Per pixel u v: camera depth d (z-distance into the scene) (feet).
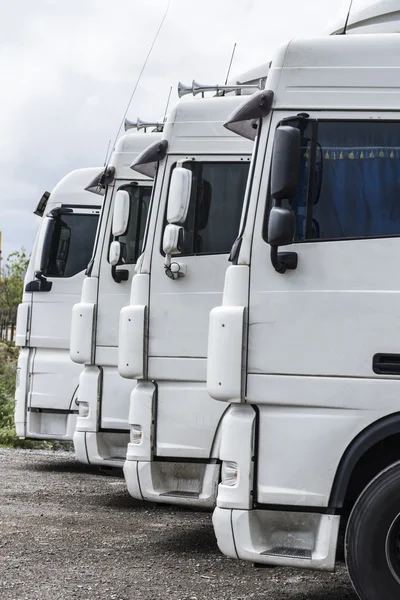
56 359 42.14
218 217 26.89
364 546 18.12
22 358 42.80
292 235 18.30
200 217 26.96
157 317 27.02
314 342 18.74
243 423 19.03
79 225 42.39
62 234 42.45
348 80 19.17
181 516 31.96
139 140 34.09
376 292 18.60
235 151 27.12
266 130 19.42
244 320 19.03
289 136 17.85
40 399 42.24
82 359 34.06
